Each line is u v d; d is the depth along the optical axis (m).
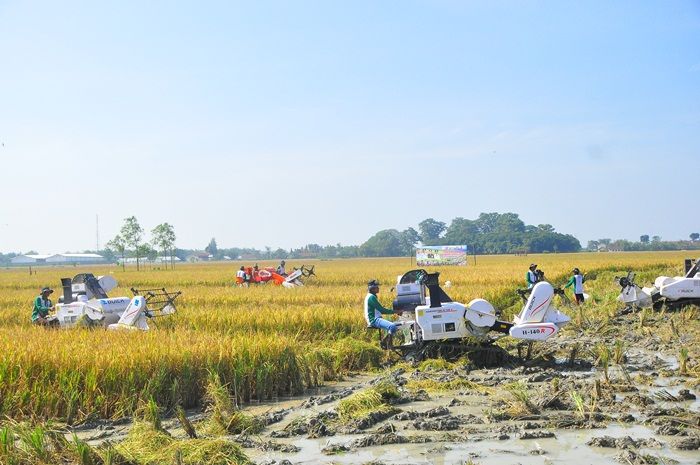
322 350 15.71
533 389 13.04
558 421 10.40
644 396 11.65
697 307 23.84
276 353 13.59
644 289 24.89
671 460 8.59
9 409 11.16
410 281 17.53
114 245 105.69
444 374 14.71
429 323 15.73
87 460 8.45
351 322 19.64
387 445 9.69
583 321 22.50
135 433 9.82
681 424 10.13
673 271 51.69
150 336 14.67
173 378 12.48
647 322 22.30
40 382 11.66
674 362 15.68
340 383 14.66
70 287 21.03
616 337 19.78
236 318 20.25
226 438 10.27
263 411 12.12
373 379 14.81
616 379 13.47
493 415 10.84
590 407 11.09
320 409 12.13
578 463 8.62
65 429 10.97
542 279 28.09
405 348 16.52
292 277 42.28
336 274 57.53
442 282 39.12
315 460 9.12
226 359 13.01
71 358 12.13
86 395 11.66
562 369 15.16
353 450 9.51
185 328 18.80
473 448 9.37
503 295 28.97
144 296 19.94
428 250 72.19
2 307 29.67
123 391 11.80
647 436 9.75
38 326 19.58
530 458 8.86
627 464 8.53
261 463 8.98
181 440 9.53
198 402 12.62
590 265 63.31
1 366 11.68
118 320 19.91
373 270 68.25
